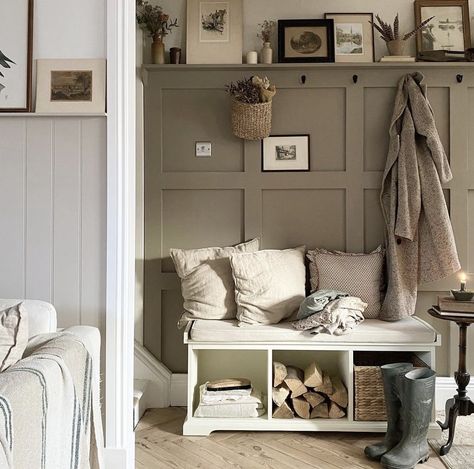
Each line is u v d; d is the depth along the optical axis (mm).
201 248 3551
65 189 2496
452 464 2666
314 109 3553
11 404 1315
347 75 3527
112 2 2459
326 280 3371
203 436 3029
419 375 2820
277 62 3586
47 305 2131
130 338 2539
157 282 3566
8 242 2502
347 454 2799
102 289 2496
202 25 3570
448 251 3279
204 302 3250
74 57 2496
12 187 2498
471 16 3588
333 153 3557
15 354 1742
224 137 3566
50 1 2494
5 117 2484
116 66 2467
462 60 3469
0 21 2461
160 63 3502
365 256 3426
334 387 3092
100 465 2037
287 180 3541
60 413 1653
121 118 2480
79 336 2004
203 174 3551
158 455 2773
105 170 2488
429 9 3588
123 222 2480
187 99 3568
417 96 3383
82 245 2498
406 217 3289
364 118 3541
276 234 3564
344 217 3555
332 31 3553
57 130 2490
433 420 2973
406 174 3348
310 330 3035
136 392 3293
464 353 2918
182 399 3561
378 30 3494
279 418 3062
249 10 3611
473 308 2887
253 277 3186
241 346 3043
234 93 3307
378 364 3328
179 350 3586
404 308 3275
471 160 3529
